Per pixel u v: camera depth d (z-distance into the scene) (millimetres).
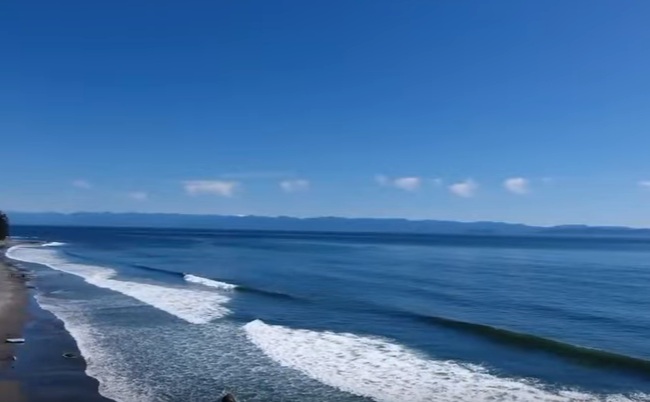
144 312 26078
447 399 14242
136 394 14266
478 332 22266
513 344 20203
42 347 18703
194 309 27266
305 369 16781
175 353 18469
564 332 23312
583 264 65062
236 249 91312
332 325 23984
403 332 22516
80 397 13898
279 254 78062
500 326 24547
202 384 15211
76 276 41688
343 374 16328
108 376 15750
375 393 14656
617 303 31406
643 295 34875
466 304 30859
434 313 27641
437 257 76750
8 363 16672
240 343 20000
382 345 20078
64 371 16031
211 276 44875
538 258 78188
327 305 29391
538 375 16406
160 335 21188
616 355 18266
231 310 27297
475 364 17578
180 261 61938
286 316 26000
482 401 14102
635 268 58375
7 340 19469
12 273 41125
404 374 16406
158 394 14320
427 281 42688
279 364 17281
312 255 76625
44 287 34625
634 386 15297
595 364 17500
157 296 31422
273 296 32406
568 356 18484
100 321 23703
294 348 19406
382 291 35875
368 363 17578
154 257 68438
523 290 37312
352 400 14109
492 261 69125
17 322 22781
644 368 16953
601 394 14625
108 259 63375
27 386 14609
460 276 47188
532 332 23266
